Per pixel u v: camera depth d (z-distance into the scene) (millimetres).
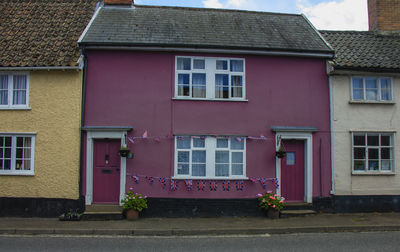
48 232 7996
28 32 10930
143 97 10211
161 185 10000
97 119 10047
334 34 12680
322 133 10672
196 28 11414
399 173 10766
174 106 10258
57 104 9883
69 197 9703
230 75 10562
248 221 9258
